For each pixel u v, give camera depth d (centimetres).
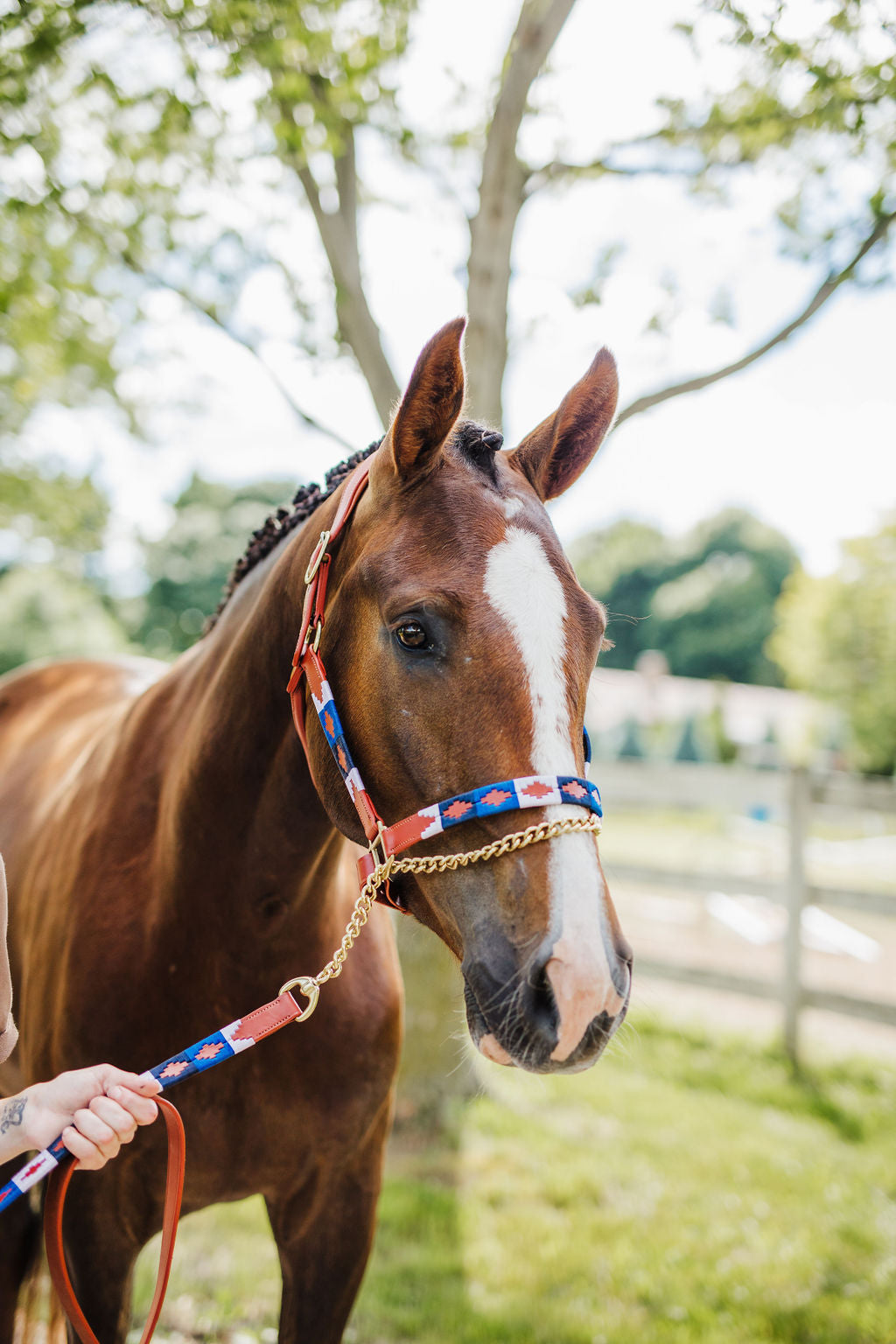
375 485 132
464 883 117
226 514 2564
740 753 2084
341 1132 166
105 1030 158
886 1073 461
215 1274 297
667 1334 268
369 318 423
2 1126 108
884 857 1166
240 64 337
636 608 4353
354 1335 266
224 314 437
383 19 353
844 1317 276
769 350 380
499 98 391
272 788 151
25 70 344
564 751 113
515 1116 409
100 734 217
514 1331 266
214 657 172
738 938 755
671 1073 464
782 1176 360
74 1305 113
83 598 2022
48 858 191
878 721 1719
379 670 123
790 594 2059
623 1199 343
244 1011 158
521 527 123
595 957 103
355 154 420
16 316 468
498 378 421
